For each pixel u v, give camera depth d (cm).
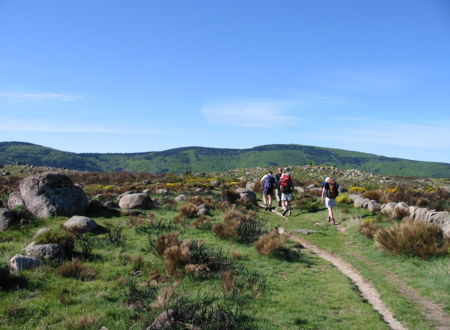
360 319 666
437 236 1085
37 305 641
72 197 1568
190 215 1622
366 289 866
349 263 1076
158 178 4603
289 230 1519
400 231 1124
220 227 1286
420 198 1923
